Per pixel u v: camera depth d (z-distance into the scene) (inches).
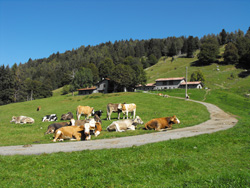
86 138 543.5
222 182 257.8
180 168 304.5
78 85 4746.6
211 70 5442.9
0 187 255.9
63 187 256.8
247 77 4453.7
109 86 4047.7
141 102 1835.6
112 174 288.0
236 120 878.4
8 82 3789.4
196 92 2824.8
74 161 335.3
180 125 718.5
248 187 241.9
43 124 935.0
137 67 4050.2
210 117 1009.5
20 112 1873.8
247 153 361.7
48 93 4933.6
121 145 445.1
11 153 403.2
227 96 2352.4
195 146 409.4
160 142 437.4
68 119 1140.5
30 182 268.8
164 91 3250.5
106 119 1035.3
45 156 361.1
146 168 305.4
